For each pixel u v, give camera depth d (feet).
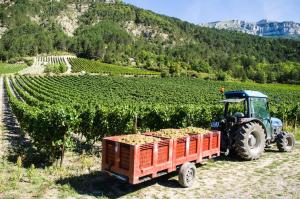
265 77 459.73
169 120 60.29
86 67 461.78
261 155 47.47
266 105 47.83
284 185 33.37
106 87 231.30
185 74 422.41
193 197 29.17
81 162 39.88
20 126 69.00
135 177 27.48
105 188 30.58
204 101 143.64
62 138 39.24
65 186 30.01
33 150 46.47
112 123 52.16
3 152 44.09
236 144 42.01
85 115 50.19
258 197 29.73
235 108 67.46
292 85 421.18
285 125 86.02
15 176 32.17
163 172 30.58
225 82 360.89
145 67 515.50
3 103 135.74
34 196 27.61
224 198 29.22
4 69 428.56
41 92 162.30
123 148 28.45
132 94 186.19
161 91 219.00
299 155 48.06
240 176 36.14
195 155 34.30
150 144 28.66
